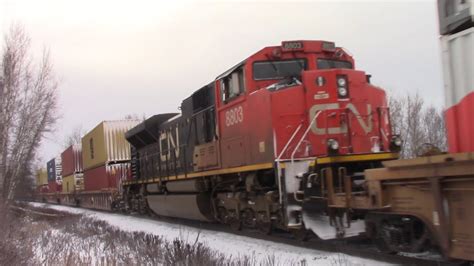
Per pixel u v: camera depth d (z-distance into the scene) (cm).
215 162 1496
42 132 2723
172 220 2147
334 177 1076
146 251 1062
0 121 2506
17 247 1103
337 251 1000
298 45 1273
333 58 1309
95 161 3394
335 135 1125
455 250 673
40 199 6456
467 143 676
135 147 2622
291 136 1121
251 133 1242
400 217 813
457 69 693
